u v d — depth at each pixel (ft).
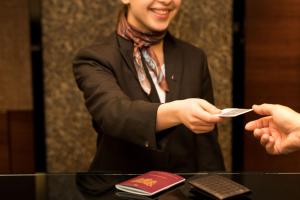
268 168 8.04
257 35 7.83
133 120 3.13
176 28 7.19
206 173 3.08
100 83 3.52
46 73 7.13
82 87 3.74
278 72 7.96
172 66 4.07
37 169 7.29
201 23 7.21
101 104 3.38
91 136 7.38
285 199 2.65
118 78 3.75
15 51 8.13
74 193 2.76
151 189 2.70
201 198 2.66
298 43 7.84
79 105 7.27
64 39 7.07
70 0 7.00
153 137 3.07
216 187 2.67
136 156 3.82
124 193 2.75
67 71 7.15
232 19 7.22
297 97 8.00
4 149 8.34
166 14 3.81
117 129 3.21
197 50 4.35
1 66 8.17
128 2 3.92
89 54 3.80
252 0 7.72
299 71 7.94
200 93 4.13
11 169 8.36
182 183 2.85
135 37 3.93
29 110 8.29
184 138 3.96
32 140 8.35
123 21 4.05
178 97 3.92
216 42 7.26
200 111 2.80
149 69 3.93
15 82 8.23
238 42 7.28
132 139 3.19
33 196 2.72
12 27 8.07
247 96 8.03
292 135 3.00
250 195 2.68
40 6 6.86
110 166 3.86
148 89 3.81
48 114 7.24
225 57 7.31
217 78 7.34
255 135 3.19
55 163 7.38
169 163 3.89
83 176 3.04
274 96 8.02
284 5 7.73
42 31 6.99
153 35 3.96
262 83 8.00
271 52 7.88
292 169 8.07
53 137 7.32
